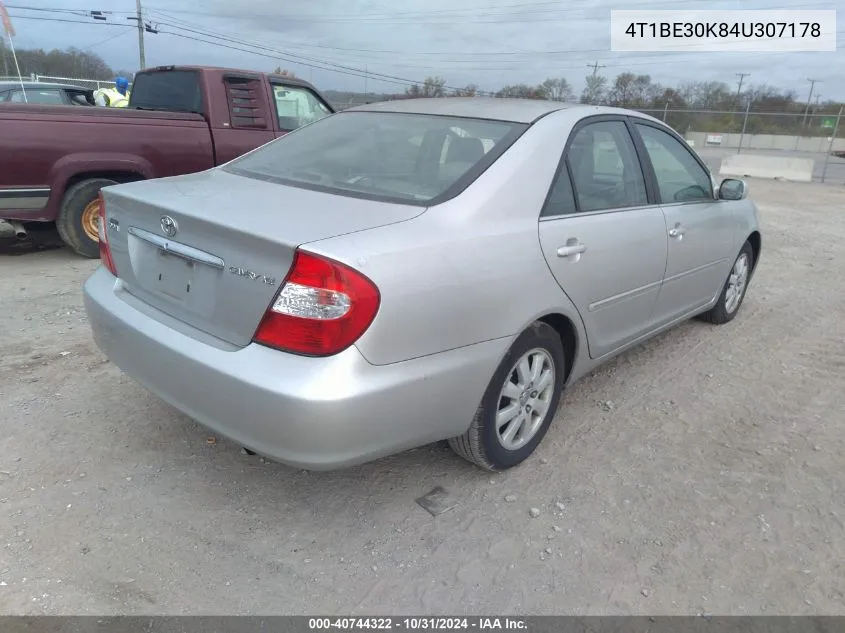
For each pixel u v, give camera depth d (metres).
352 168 3.05
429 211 2.55
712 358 4.60
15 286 5.48
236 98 6.88
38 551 2.45
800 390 4.13
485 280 2.57
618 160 3.55
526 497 2.92
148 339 2.57
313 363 2.18
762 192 16.61
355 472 3.04
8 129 5.62
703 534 2.72
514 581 2.43
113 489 2.83
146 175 6.37
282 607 2.27
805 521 2.83
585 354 3.37
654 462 3.24
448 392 2.52
